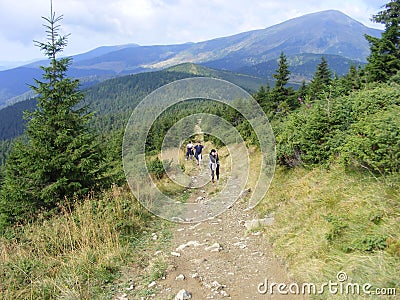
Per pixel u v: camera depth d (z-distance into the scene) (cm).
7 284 510
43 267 567
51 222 770
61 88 972
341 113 762
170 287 480
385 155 539
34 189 904
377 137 546
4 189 910
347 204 558
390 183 520
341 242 474
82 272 537
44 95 944
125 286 497
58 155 902
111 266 559
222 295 441
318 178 730
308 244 511
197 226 793
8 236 741
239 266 527
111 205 833
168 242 693
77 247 651
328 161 743
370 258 404
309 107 1016
